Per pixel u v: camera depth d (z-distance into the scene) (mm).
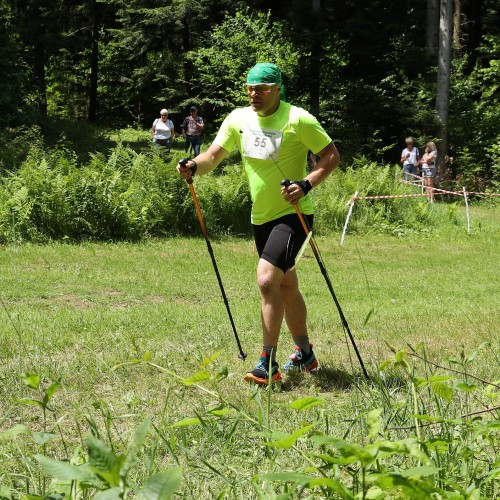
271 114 6594
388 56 35875
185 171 6605
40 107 46969
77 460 2588
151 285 12328
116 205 17000
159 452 4492
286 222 6590
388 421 3852
